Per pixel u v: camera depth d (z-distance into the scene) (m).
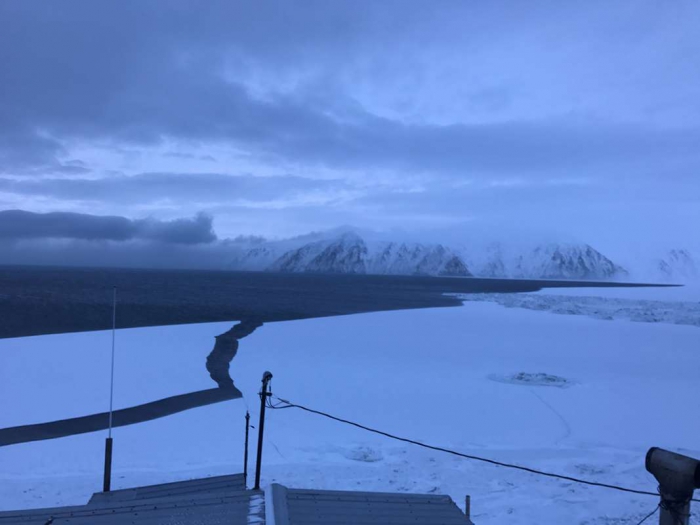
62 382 19.36
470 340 32.53
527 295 92.12
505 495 9.55
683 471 3.76
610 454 12.35
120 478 10.30
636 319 46.66
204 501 4.75
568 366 24.41
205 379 20.25
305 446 12.71
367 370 22.47
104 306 55.84
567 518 8.37
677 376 22.30
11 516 4.53
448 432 14.25
